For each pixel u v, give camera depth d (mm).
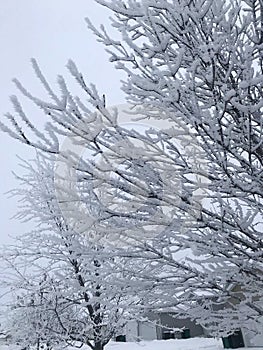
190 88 2627
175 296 3117
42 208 7090
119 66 2975
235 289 3422
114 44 3188
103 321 7324
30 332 7152
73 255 2973
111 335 7340
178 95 2574
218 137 2691
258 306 3027
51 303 7027
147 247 2896
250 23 3354
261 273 3062
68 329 7051
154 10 3096
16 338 7438
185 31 2912
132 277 3254
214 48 2529
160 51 2740
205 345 18969
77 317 7453
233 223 2973
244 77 2924
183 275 2936
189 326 22984
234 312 2947
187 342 20781
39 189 7000
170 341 21234
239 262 2881
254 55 3270
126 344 19312
